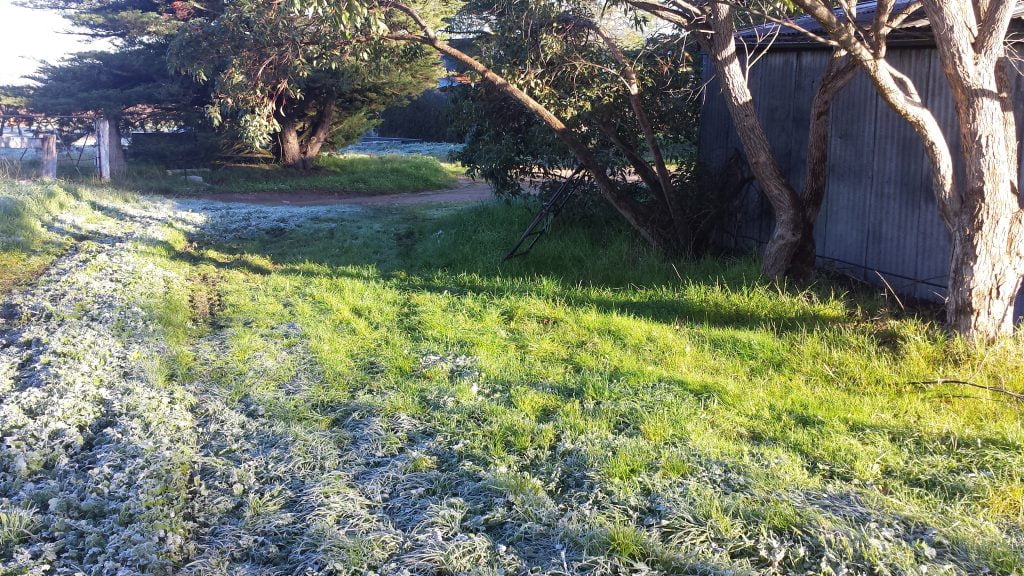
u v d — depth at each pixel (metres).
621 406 5.51
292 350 7.14
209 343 7.42
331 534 4.00
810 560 3.71
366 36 9.38
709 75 11.05
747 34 10.40
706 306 7.90
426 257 11.71
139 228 14.05
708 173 10.62
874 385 5.95
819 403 5.61
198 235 14.50
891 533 3.84
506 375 6.31
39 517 4.22
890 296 8.28
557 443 5.05
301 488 4.60
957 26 5.84
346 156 30.52
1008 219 6.18
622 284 9.31
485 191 24.28
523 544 3.96
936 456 4.72
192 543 4.08
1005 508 4.16
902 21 7.69
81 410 5.63
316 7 7.65
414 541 3.98
